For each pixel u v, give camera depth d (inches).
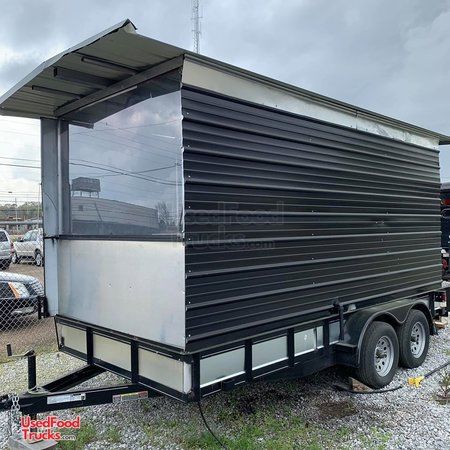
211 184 106.7
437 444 119.8
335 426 130.2
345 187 153.2
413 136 196.1
